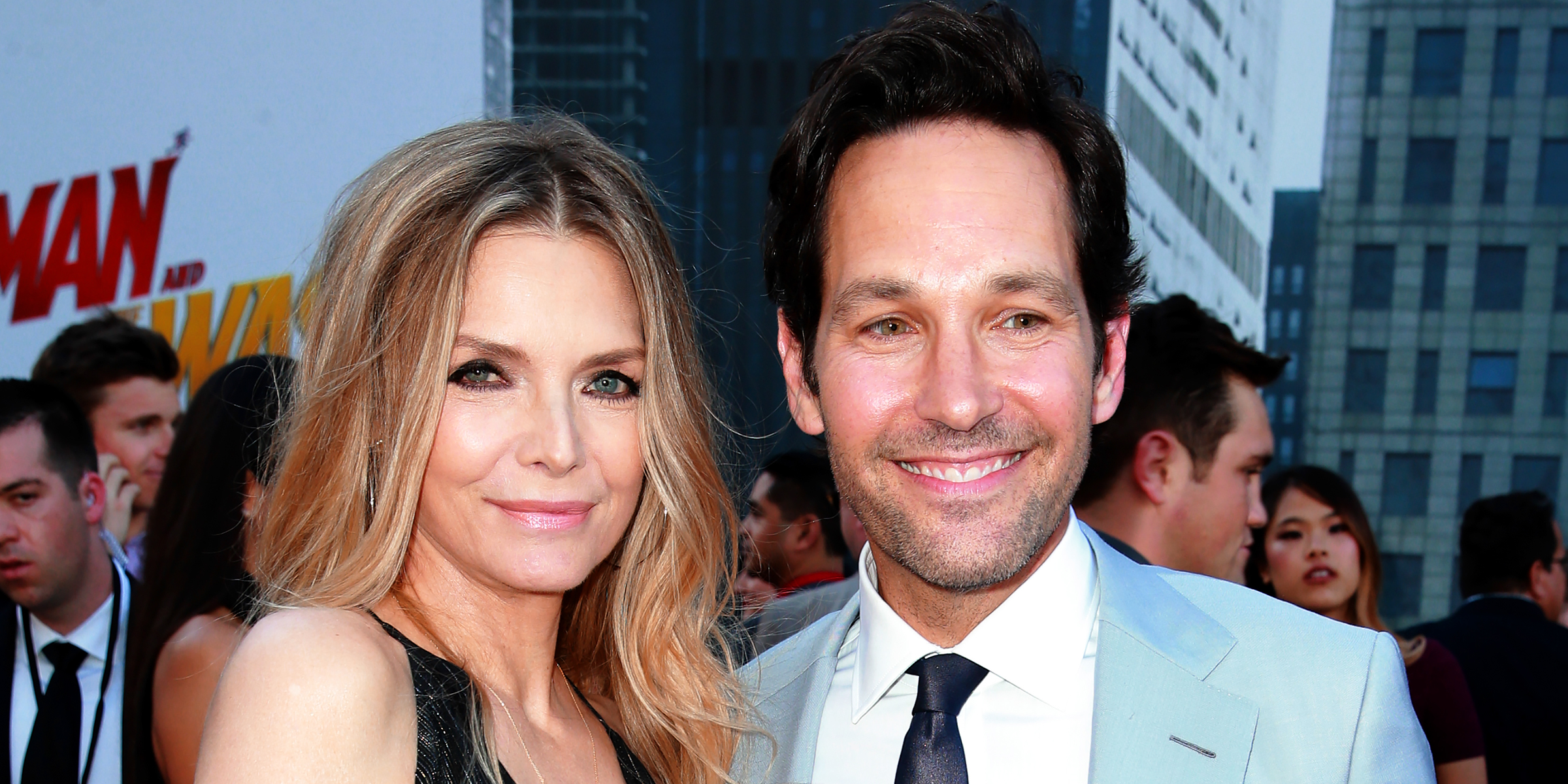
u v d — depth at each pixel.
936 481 1.18
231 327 3.16
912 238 1.17
